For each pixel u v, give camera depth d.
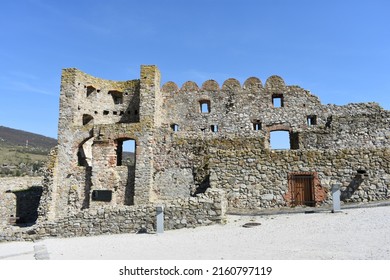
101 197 24.03
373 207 15.10
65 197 25.25
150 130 24.39
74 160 25.95
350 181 16.75
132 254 10.98
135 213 15.68
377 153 16.84
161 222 14.89
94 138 25.19
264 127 30.31
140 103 27.98
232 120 30.77
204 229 14.32
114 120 31.28
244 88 31.28
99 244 13.45
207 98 31.55
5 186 30.02
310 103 30.16
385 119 25.69
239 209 17.17
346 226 12.16
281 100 31.27
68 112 27.20
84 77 29.23
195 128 31.02
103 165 24.55
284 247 10.12
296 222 13.71
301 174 17.12
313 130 26.55
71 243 14.34
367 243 9.80
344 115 26.55
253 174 17.53
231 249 10.45
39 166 73.31
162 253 10.71
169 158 23.67
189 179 22.86
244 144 22.19
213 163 18.03
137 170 23.81
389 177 16.48
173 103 31.77
